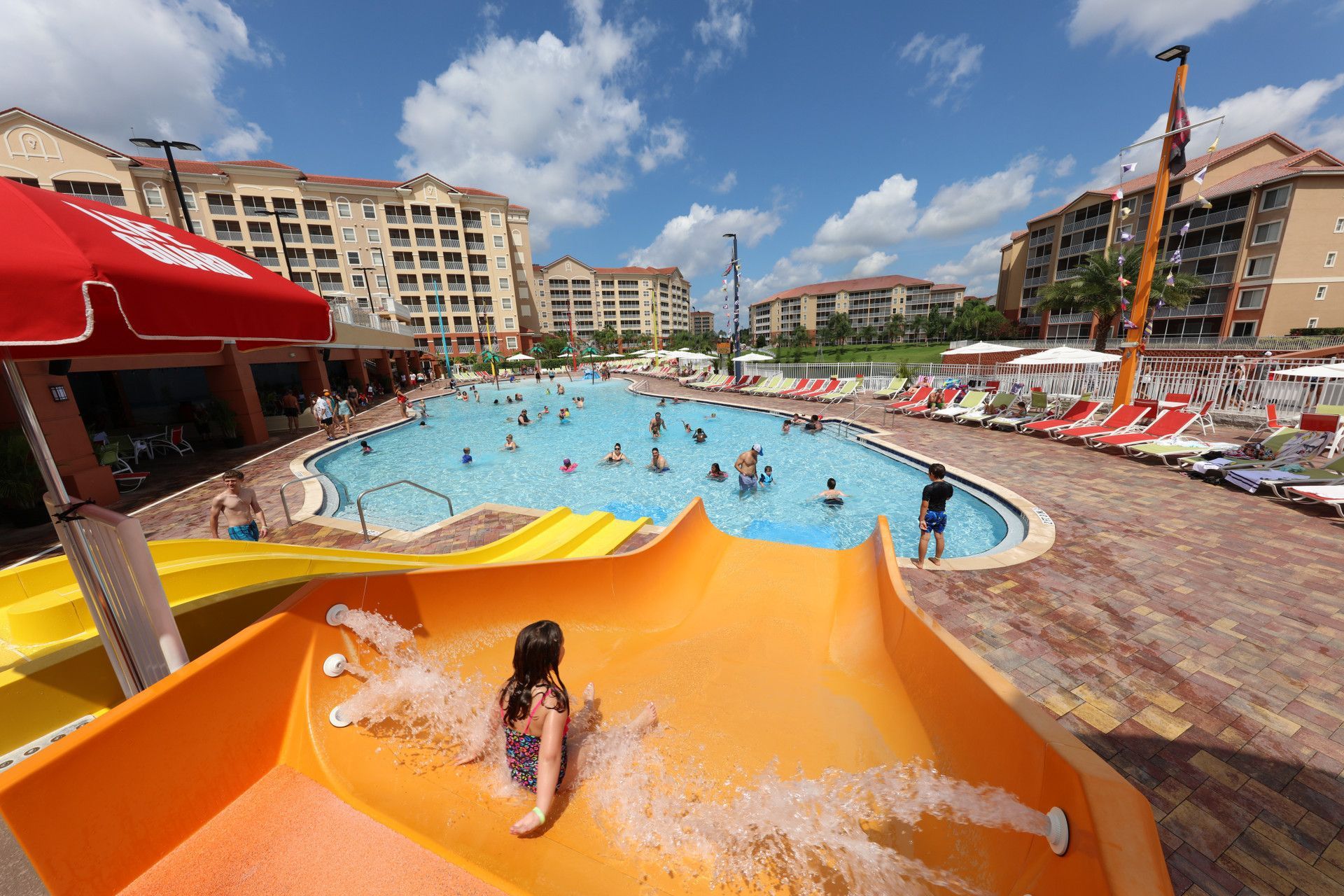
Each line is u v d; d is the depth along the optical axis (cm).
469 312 5853
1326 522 667
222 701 182
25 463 841
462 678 268
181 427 1448
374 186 5238
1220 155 3550
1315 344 2769
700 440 1616
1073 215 4394
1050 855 137
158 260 169
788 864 171
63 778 137
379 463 1445
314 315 233
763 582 506
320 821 171
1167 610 477
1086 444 1204
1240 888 239
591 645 357
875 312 11688
